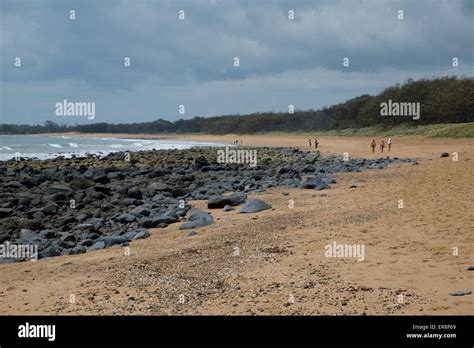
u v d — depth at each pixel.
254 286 9.96
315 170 35.41
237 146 90.38
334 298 8.97
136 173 36.34
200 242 14.14
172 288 10.09
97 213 20.64
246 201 21.25
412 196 19.62
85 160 51.78
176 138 166.62
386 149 60.41
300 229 15.10
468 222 14.25
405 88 100.88
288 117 162.25
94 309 9.05
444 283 9.32
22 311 9.09
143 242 14.96
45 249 14.43
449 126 78.69
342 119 132.88
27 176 33.31
